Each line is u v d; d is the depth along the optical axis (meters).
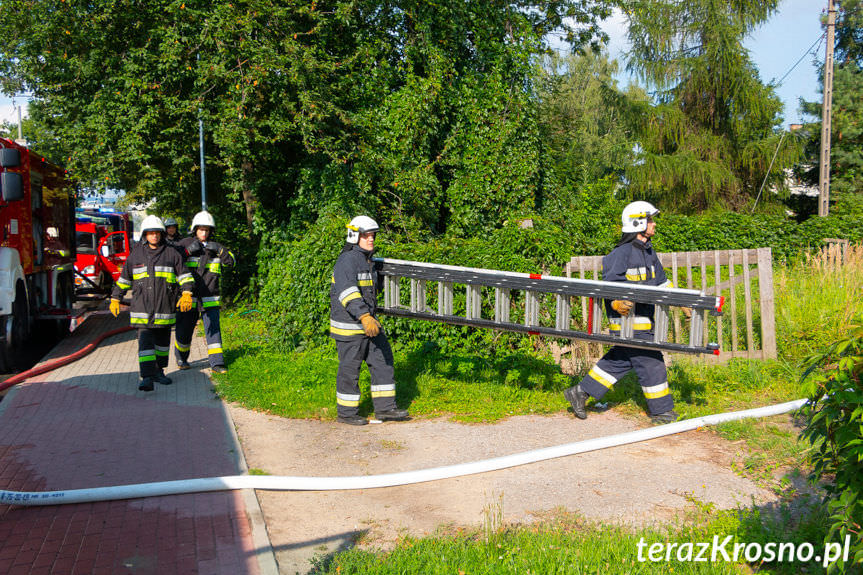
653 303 5.38
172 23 13.03
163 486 4.42
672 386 7.14
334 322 6.24
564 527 3.95
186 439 5.71
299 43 13.09
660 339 5.43
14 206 9.29
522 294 9.02
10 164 8.44
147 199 16.45
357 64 15.59
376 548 3.74
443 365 8.23
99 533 3.89
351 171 14.10
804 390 2.91
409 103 15.01
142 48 12.91
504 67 16.45
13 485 4.64
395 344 9.04
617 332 5.89
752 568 3.50
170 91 13.38
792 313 9.05
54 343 11.48
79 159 13.32
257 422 6.31
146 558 3.59
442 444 5.64
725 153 30.89
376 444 5.66
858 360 2.79
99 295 15.01
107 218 19.69
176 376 8.24
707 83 30.36
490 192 15.91
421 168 15.24
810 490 4.41
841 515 2.83
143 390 7.43
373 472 5.00
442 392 7.28
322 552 3.70
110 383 7.89
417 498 4.48
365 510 4.29
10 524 4.02
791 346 8.51
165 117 13.37
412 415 6.55
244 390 7.29
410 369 8.23
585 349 8.58
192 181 14.84
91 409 6.71
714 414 6.14
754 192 31.62
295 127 12.95
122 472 4.90
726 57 29.78
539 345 8.93
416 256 9.13
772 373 7.71
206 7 12.72
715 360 8.14
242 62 12.17
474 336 9.05
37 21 13.09
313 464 5.17
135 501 4.35
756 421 5.95
